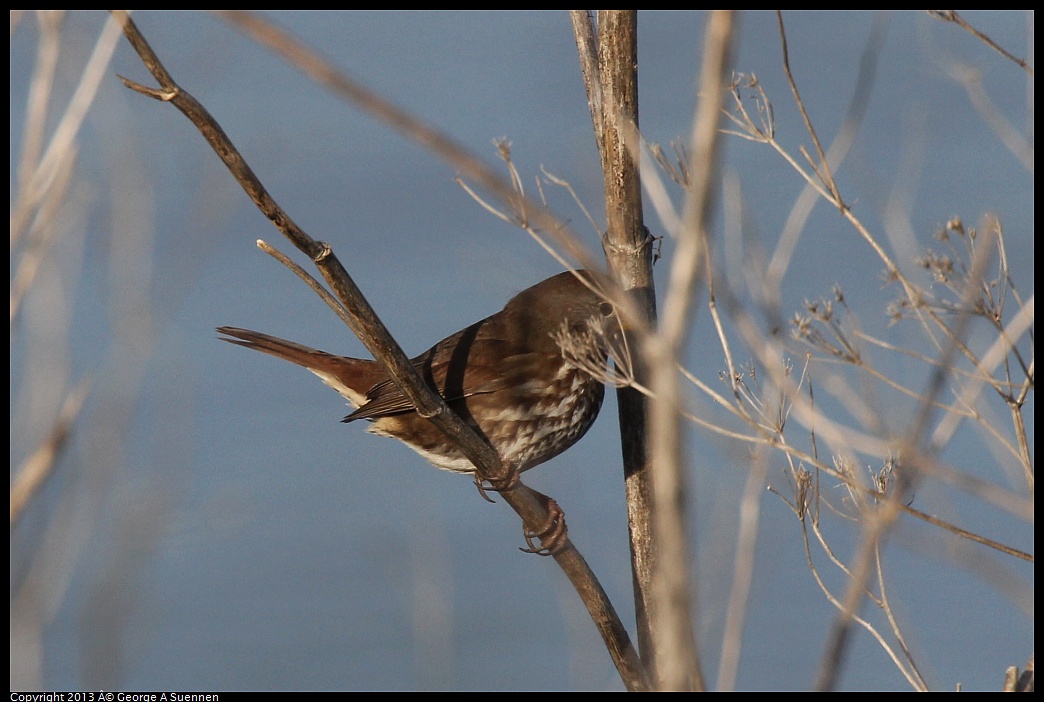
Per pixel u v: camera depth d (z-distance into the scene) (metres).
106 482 7.79
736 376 7.79
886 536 7.79
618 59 8.79
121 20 6.32
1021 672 7.82
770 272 7.65
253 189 7.03
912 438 6.32
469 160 4.92
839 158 8.05
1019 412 7.47
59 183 7.50
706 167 4.87
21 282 7.43
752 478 6.75
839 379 7.59
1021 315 7.40
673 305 4.99
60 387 7.95
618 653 9.19
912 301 7.74
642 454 9.12
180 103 6.59
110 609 8.03
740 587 6.48
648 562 9.10
